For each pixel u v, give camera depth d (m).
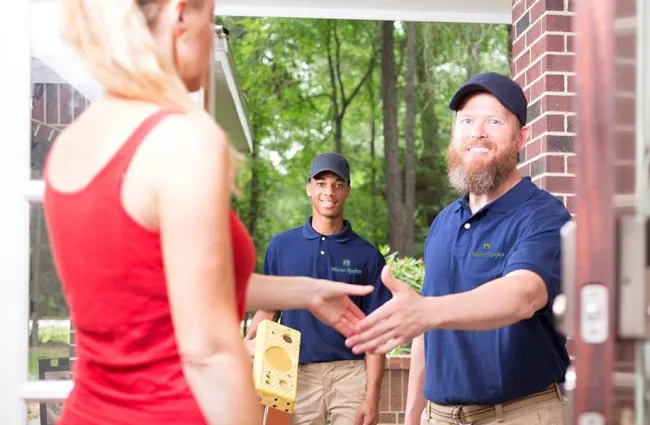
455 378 2.88
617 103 1.09
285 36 21.70
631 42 1.09
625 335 1.10
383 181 22.02
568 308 1.12
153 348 1.46
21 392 2.67
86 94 2.74
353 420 4.54
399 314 2.14
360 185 22.05
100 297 1.45
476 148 2.95
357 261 4.77
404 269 8.69
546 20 4.48
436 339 2.95
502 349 2.80
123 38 1.48
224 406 1.36
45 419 2.68
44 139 2.73
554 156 4.46
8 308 2.68
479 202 3.02
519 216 2.88
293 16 6.82
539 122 4.57
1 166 2.70
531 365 2.81
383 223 21.91
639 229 1.09
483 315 2.29
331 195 4.78
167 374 1.46
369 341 2.15
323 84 21.95
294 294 2.15
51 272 2.71
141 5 1.54
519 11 5.00
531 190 2.95
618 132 1.09
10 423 2.66
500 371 2.81
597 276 1.09
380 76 21.86
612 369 1.10
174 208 1.37
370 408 4.52
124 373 1.47
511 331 2.79
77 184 1.47
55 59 2.74
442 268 2.99
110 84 1.48
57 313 2.70
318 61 21.95
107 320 1.46
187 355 1.36
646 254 1.09
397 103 21.83
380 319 2.13
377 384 4.55
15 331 2.68
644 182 1.09
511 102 2.96
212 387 1.36
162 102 1.49
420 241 21.73
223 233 1.39
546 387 2.84
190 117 1.45
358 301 4.74
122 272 1.43
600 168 1.09
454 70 21.42
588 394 1.10
